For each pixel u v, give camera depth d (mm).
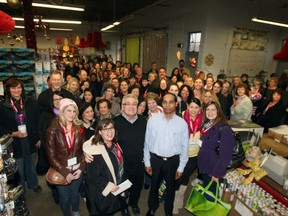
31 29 5199
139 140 2293
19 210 2020
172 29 10102
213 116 2246
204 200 2178
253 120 4473
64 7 5449
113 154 1978
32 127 2594
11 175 1881
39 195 2842
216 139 2205
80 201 2770
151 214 2461
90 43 9461
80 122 2180
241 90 3730
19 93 2432
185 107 3430
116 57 18828
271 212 1929
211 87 4598
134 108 2174
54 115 2547
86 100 3537
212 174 2199
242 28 8430
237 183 2303
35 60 4594
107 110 2736
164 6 8961
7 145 1754
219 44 8156
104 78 6707
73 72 8664
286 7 8625
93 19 12609
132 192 2453
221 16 7848
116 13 10695
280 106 3883
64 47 11711
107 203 1936
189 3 8266
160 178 2324
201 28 8008
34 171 2812
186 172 2553
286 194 2115
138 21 12445
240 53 8727
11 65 4195
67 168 2043
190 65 8789
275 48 9633
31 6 5113
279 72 9805
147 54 13070
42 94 2816
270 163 2398
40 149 2877
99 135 1920
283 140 2781
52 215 2512
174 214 2564
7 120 2375
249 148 2748
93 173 1865
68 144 2062
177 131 2176
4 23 2205
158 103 3309
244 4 8016
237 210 2246
